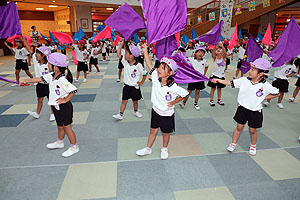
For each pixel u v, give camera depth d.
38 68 4.47
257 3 15.95
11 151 3.57
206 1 20.58
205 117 5.16
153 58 15.40
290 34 4.54
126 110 5.52
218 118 5.10
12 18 5.00
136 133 4.27
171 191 2.72
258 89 3.17
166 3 3.25
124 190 2.73
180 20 3.35
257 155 3.55
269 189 2.77
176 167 3.21
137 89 4.64
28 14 24.75
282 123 4.80
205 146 3.83
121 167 3.19
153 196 2.64
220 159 3.43
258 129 4.51
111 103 6.04
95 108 5.64
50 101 3.23
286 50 4.64
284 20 27.72
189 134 4.28
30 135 4.12
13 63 12.91
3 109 5.46
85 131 4.33
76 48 7.98
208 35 5.57
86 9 22.19
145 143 3.89
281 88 5.57
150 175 3.02
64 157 3.42
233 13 17.27
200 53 5.55
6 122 4.68
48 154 3.50
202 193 2.69
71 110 3.33
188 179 2.95
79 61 8.16
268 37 9.05
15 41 7.25
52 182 2.86
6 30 5.03
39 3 19.70
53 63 3.05
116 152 3.59
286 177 3.01
